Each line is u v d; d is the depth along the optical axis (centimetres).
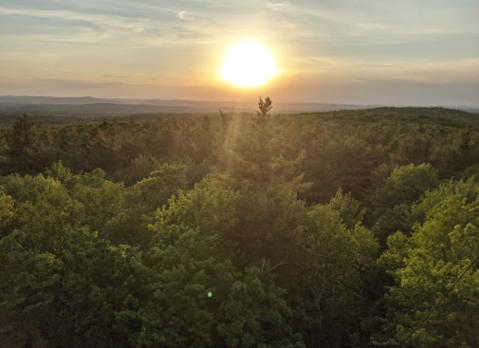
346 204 2377
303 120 9850
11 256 1366
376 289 2003
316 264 1536
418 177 2775
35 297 1362
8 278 1411
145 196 2756
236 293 1200
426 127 7662
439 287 1271
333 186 3609
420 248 1564
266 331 1341
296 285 1633
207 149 4734
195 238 1417
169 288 1222
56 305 1385
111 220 1762
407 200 2750
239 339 1245
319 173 3712
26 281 1284
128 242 1773
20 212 1717
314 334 1555
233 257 1478
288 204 1548
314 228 1553
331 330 1625
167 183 2956
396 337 1377
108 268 1408
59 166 3077
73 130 5650
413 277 1359
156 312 1259
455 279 1239
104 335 1338
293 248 1446
